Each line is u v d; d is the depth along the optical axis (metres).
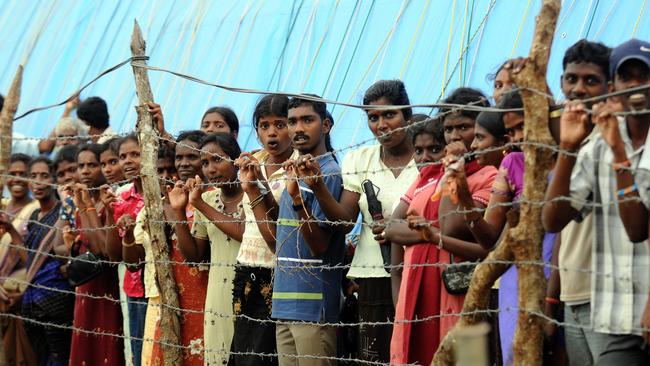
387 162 5.83
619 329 4.06
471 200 4.54
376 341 5.55
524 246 4.10
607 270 4.13
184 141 6.60
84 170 7.52
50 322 7.43
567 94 4.61
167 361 6.06
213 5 9.65
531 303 4.08
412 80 7.93
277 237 5.70
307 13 8.91
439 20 8.11
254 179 5.81
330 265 5.66
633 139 4.12
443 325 4.96
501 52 7.59
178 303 6.15
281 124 6.20
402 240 5.18
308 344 5.54
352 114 8.05
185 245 6.18
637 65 4.10
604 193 4.15
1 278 7.30
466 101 5.21
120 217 6.90
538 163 4.10
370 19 8.49
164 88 9.43
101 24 10.48
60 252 7.43
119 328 7.14
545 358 4.64
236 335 5.91
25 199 8.38
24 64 10.81
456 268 4.91
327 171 5.75
